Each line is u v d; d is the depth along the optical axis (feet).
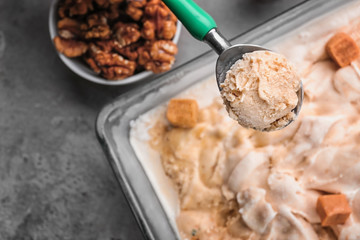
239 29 1.34
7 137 1.36
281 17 1.08
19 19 1.37
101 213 1.33
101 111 1.09
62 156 1.35
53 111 1.35
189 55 1.33
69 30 1.26
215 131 1.07
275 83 0.85
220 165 1.04
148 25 1.23
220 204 1.05
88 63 1.26
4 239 1.34
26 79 1.36
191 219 1.05
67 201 1.34
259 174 1.02
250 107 0.86
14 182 1.35
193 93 1.11
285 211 0.99
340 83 1.06
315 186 1.02
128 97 1.09
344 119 1.03
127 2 1.25
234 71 0.86
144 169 1.10
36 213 1.34
